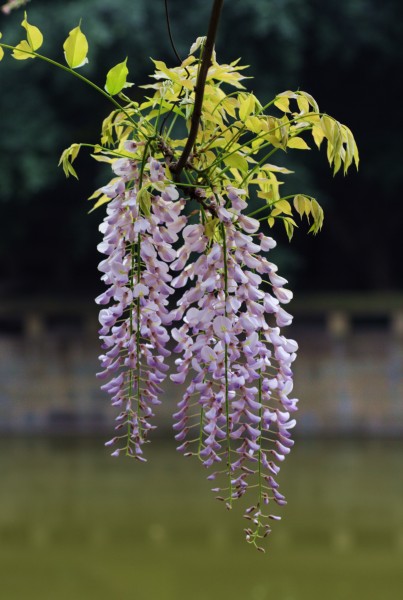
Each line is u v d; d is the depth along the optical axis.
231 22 16.23
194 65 1.99
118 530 8.63
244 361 1.88
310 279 21.38
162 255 1.88
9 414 17.19
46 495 10.40
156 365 1.85
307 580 6.93
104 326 1.86
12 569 7.27
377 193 19.70
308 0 17.17
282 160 16.88
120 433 16.47
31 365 17.19
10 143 16.58
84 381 17.02
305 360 16.55
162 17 16.02
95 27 15.56
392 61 18.16
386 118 18.86
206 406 1.84
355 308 16.44
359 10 17.28
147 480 11.42
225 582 6.93
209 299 1.87
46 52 16.38
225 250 1.85
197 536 8.39
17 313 17.23
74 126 17.50
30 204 18.62
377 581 6.91
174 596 6.48
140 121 1.95
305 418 16.47
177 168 1.93
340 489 10.57
